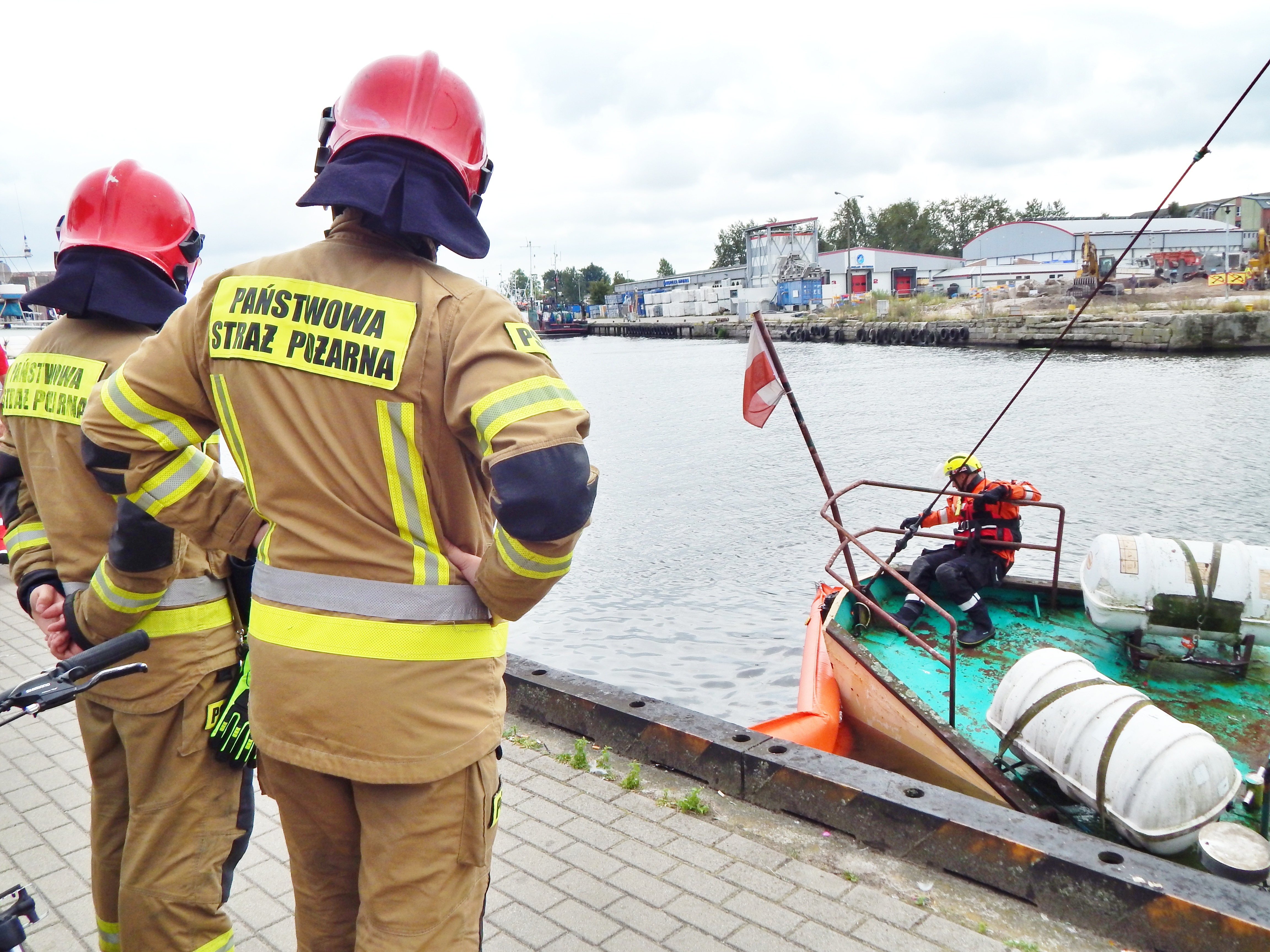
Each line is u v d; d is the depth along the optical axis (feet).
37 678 5.61
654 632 31.99
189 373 5.79
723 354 196.95
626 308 373.20
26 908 5.82
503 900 10.44
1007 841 10.56
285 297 5.40
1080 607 22.88
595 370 164.14
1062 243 246.27
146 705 7.39
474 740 5.46
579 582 38.14
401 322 5.19
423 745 5.29
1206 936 9.37
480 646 5.58
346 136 5.58
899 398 95.91
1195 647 18.52
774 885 10.75
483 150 5.96
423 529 5.35
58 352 7.80
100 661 5.81
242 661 7.97
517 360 5.09
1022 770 16.22
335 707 5.25
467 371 5.08
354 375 5.18
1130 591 18.10
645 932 9.84
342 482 5.26
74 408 7.50
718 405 99.45
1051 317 150.00
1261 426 69.26
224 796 7.83
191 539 6.43
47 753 14.14
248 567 7.79
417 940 5.41
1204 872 9.97
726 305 304.09
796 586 36.78
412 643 5.29
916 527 23.38
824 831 12.00
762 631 31.89
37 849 11.51
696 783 13.38
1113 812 13.32
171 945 7.54
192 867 7.59
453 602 5.41
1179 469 56.59
